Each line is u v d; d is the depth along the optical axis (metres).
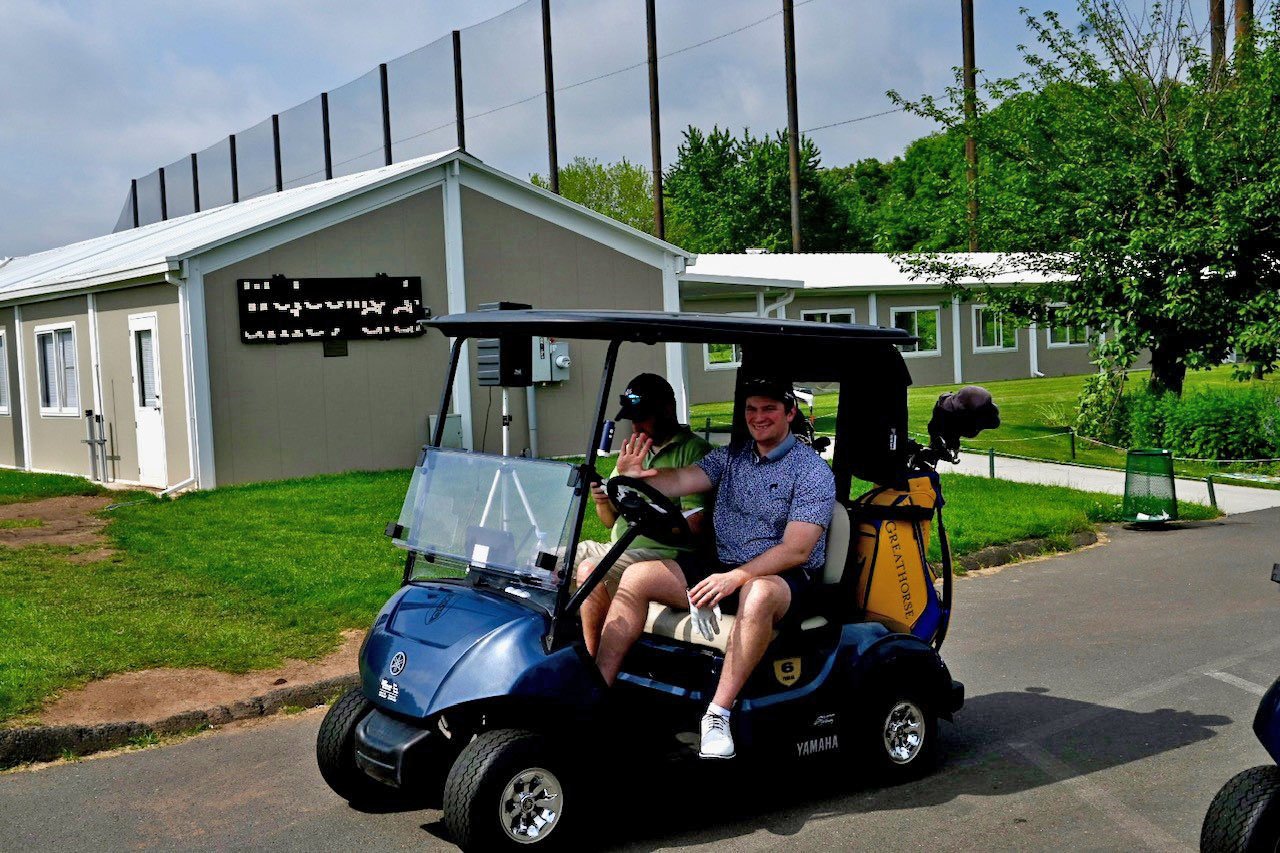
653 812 4.66
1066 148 17.19
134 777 5.15
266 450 14.12
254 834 4.52
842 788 4.92
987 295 18.34
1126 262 16.70
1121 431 17.72
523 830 4.07
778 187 49.72
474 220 15.55
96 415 15.80
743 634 4.35
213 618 7.43
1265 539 10.61
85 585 8.37
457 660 4.12
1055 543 10.39
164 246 15.79
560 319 4.18
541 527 4.27
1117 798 4.78
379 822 4.62
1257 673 6.52
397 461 15.11
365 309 14.74
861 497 5.14
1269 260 16.48
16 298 17.47
